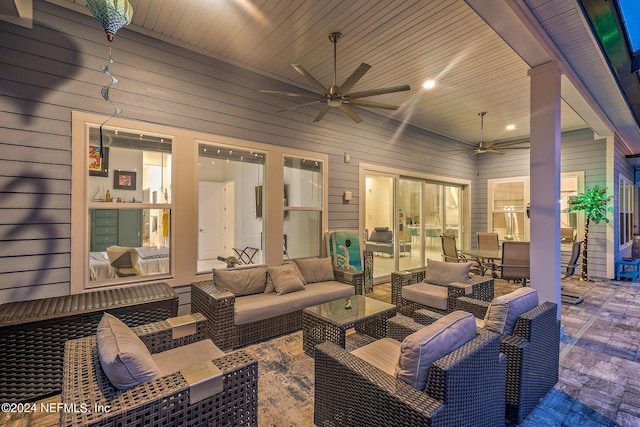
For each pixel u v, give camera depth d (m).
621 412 2.13
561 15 2.73
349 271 4.25
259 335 3.22
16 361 2.22
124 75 3.22
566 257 6.95
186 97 3.62
